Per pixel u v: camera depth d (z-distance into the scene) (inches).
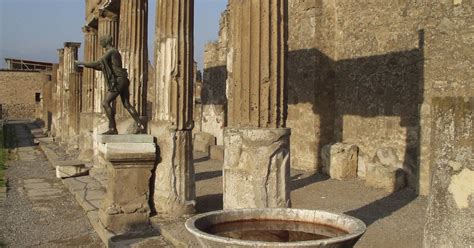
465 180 131.5
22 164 698.2
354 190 423.8
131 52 431.2
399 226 301.1
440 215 137.8
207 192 414.6
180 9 316.8
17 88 2249.0
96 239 313.3
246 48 243.0
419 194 396.2
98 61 326.6
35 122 1908.2
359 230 145.9
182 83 319.0
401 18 434.3
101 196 420.5
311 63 529.7
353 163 482.6
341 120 518.0
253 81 240.8
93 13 613.3
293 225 167.6
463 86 366.3
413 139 418.6
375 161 462.3
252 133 237.5
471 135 130.9
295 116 558.9
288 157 242.5
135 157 306.7
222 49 798.5
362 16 483.2
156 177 317.7
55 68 1198.9
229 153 245.8
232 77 253.0
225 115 759.7
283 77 242.2
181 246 261.1
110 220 304.3
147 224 309.3
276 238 154.7
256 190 236.7
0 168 649.6
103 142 307.3
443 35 380.5
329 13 525.0
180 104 319.0
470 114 131.6
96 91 548.4
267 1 238.1
